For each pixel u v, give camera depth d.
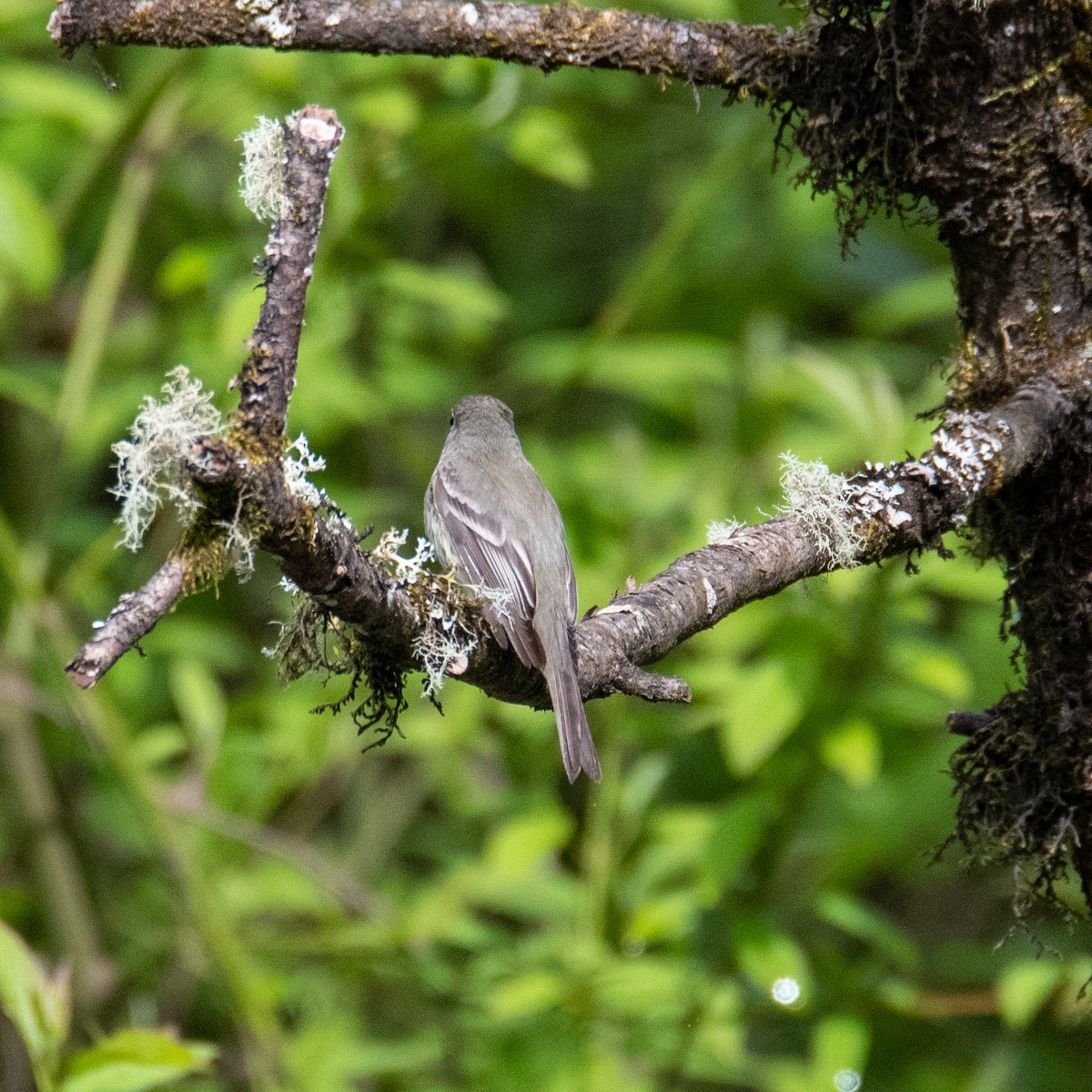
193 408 3.95
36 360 12.27
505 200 14.48
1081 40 5.12
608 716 9.88
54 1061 6.56
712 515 9.87
